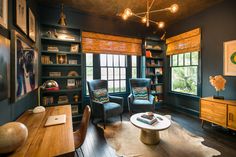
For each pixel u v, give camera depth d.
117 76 4.23
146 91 3.86
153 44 4.55
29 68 1.93
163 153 2.02
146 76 4.35
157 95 4.55
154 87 4.53
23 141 0.98
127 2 2.94
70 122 1.49
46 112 1.85
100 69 3.96
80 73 3.45
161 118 2.41
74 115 3.23
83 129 1.62
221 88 2.75
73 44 3.38
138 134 2.63
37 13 2.82
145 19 2.47
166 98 4.55
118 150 2.11
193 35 3.54
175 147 2.17
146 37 4.27
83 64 3.60
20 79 1.57
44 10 3.08
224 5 2.89
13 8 1.51
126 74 4.34
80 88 3.32
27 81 1.83
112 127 2.97
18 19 1.60
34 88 2.21
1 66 1.15
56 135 1.19
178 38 3.96
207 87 3.31
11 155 0.90
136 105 3.41
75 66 3.50
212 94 3.19
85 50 3.52
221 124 2.57
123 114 3.88
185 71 3.94
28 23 2.03
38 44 2.84
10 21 1.44
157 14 3.56
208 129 2.83
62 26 3.13
